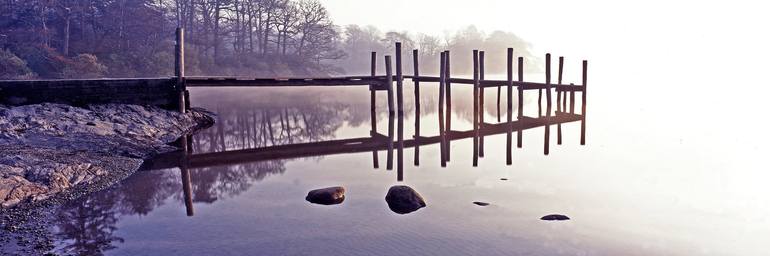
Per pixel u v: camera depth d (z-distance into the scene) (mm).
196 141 16312
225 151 14586
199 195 9406
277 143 16391
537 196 9219
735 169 11875
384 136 18109
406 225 7535
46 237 7098
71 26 57125
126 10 59750
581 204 8695
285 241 6918
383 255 6410
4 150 11625
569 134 18438
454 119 23703
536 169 11844
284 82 19234
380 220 7777
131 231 7359
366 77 20312
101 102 17938
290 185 10195
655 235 7168
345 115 25250
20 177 9344
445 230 7305
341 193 9000
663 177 10953
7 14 54906
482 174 11250
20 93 16797
